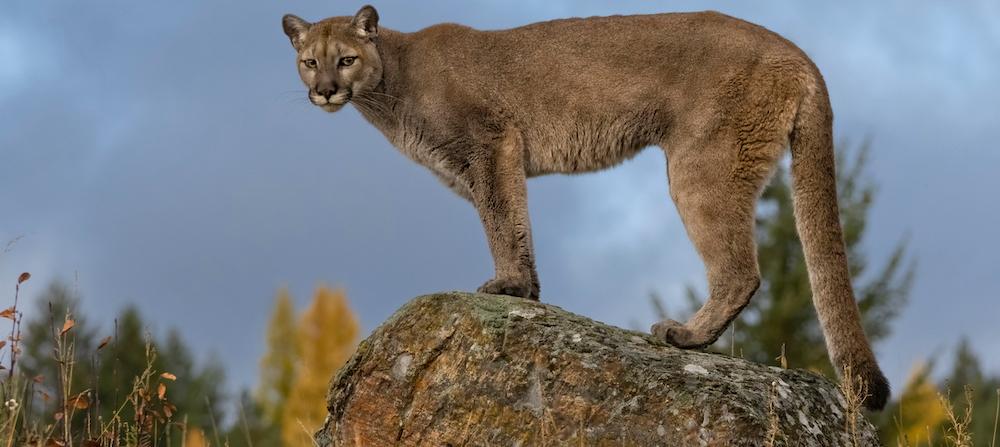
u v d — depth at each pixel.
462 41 17.14
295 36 18.20
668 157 15.64
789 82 15.02
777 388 12.26
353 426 13.27
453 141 16.89
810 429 12.04
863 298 27.20
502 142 16.64
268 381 37.00
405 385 13.05
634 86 15.84
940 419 23.80
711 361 12.78
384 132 17.78
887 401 14.02
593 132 16.25
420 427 12.80
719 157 15.10
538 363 12.49
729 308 14.87
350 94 17.36
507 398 12.47
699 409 11.71
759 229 27.36
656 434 11.77
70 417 13.06
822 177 14.91
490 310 13.04
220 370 36.03
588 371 12.30
